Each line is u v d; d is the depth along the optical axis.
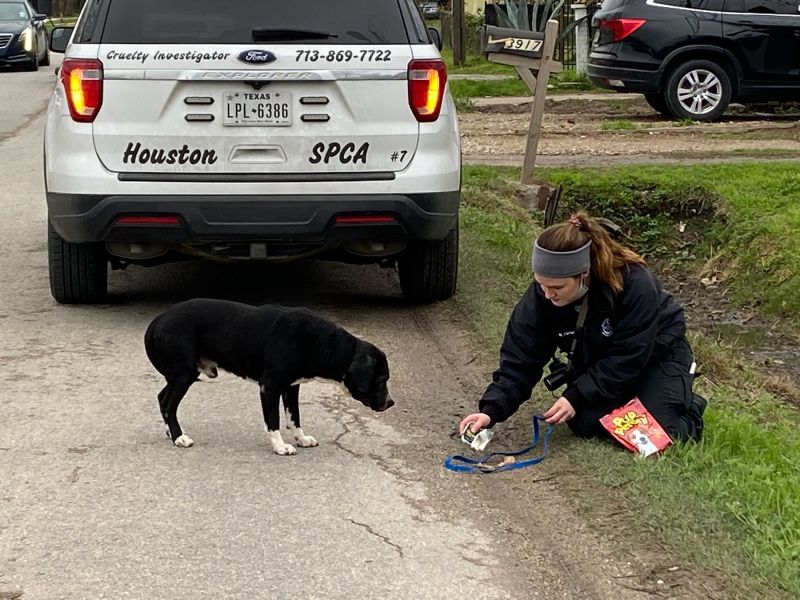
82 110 7.29
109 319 7.86
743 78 17.08
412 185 7.40
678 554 5.02
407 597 4.79
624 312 5.75
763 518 5.21
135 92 7.28
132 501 5.44
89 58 7.27
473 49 32.31
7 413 6.34
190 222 7.30
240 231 7.33
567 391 5.84
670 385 5.89
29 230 10.29
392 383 6.82
